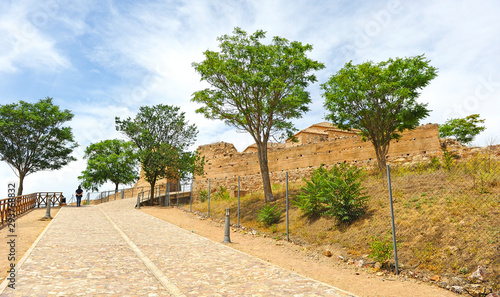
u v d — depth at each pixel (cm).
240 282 633
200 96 2170
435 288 703
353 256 962
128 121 3048
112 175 4984
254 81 1944
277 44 2117
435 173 1409
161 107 3172
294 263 927
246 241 1267
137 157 3108
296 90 2078
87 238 1088
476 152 2014
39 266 683
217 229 1584
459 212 945
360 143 2539
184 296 527
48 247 899
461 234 853
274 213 1572
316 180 1435
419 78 1878
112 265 722
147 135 3020
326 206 1273
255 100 2134
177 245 1040
